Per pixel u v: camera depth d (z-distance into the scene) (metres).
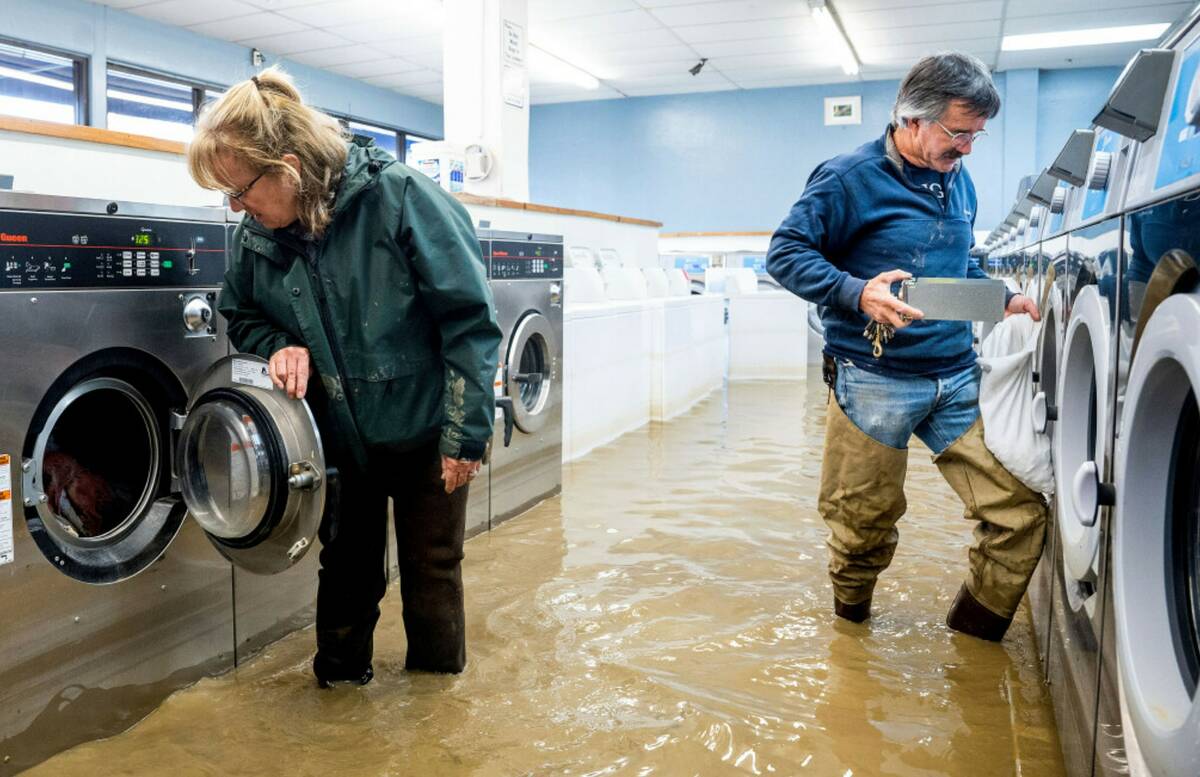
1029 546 2.17
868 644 2.31
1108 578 1.34
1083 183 1.97
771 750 1.78
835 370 2.25
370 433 1.78
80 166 2.70
